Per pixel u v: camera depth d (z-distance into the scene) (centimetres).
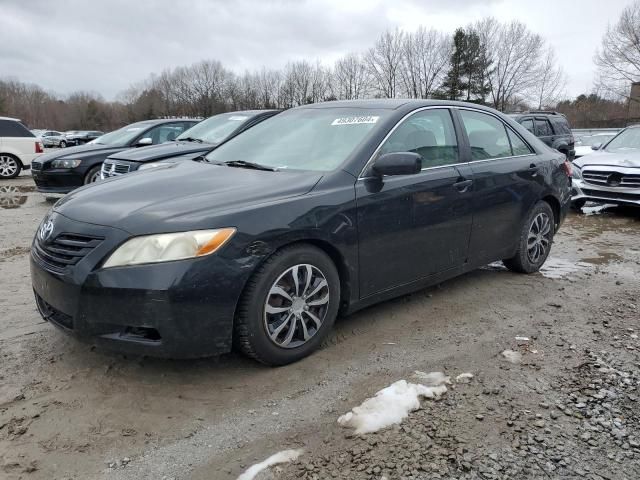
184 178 354
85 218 300
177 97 7225
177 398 290
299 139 406
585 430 263
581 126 4509
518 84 5253
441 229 403
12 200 1052
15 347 344
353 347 353
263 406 284
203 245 280
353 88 5925
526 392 297
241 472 233
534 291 471
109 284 274
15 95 9475
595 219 860
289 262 312
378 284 368
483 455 243
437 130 418
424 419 270
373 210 352
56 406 279
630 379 312
